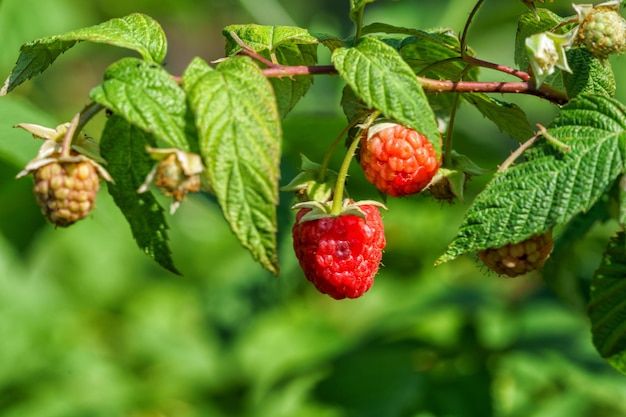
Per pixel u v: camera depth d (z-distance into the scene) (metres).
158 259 3.72
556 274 5.68
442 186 4.06
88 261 8.98
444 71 4.41
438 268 7.05
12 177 6.32
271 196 3.23
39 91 10.18
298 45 4.12
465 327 6.23
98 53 10.73
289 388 6.48
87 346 8.04
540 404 5.88
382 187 3.95
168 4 9.53
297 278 7.45
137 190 3.65
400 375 5.87
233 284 7.57
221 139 3.24
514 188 3.57
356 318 7.45
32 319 7.96
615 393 5.70
